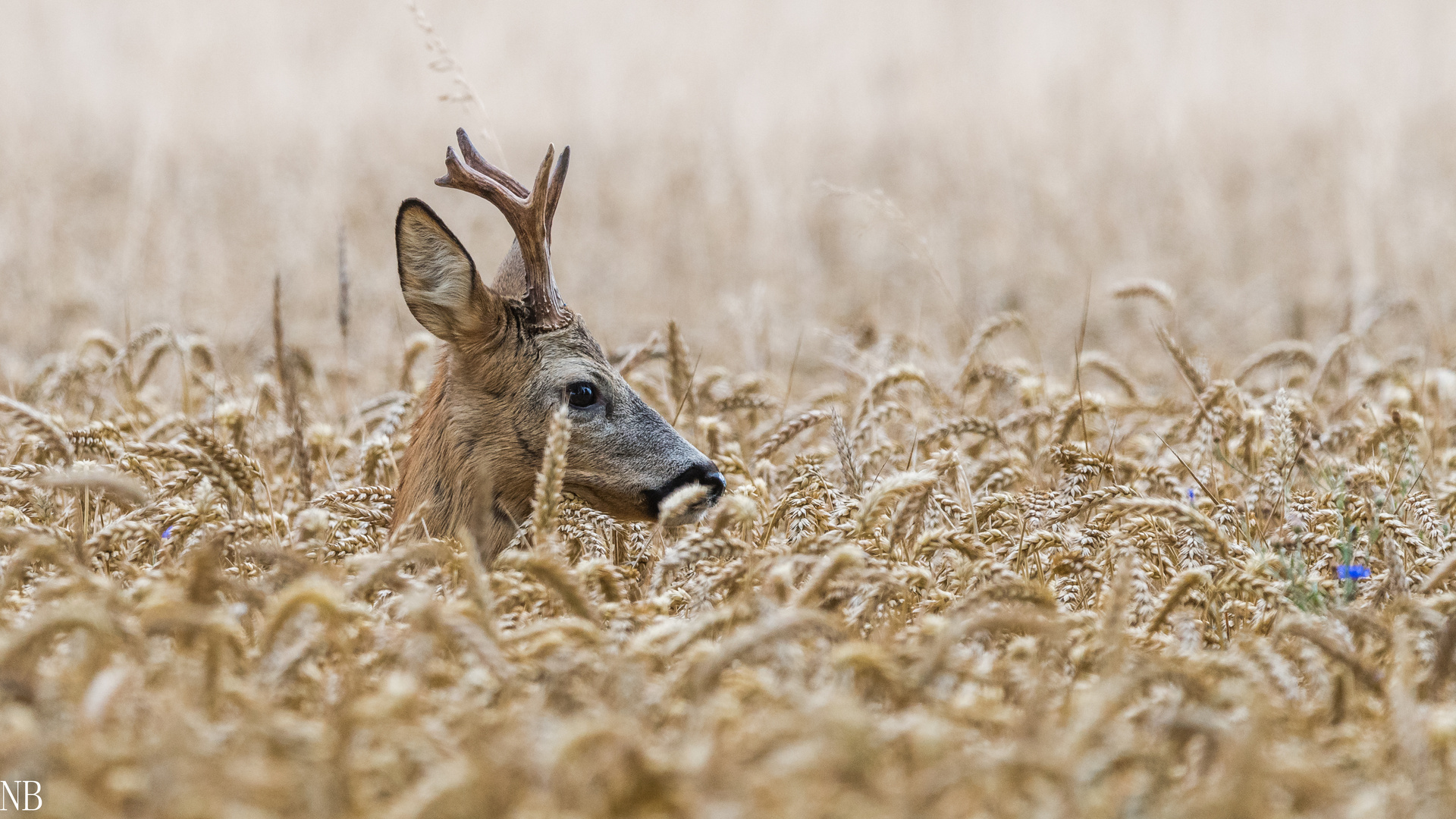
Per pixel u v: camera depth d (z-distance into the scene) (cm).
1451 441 1958
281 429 1839
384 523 1506
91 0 6844
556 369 1498
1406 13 6525
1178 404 2202
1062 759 763
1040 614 1032
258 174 5191
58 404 2036
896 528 1229
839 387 2270
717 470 1530
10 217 4256
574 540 1359
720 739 797
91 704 776
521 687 940
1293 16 6662
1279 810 790
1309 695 1036
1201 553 1290
